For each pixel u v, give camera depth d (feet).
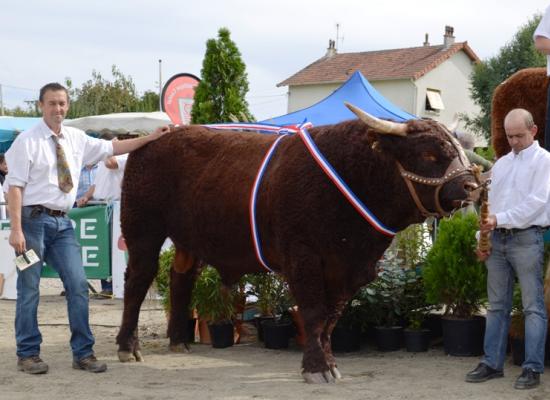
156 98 118.73
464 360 19.76
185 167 19.38
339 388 16.56
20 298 18.40
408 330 21.06
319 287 16.89
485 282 19.90
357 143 16.33
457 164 15.30
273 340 21.65
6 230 32.32
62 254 18.53
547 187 16.33
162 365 19.56
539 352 16.52
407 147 15.51
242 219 17.93
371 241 16.72
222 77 28.60
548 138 18.44
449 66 121.80
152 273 20.31
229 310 22.07
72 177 18.45
